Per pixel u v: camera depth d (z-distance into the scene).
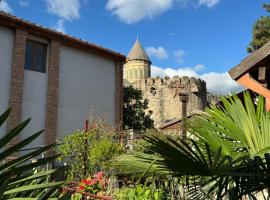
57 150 12.28
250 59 4.99
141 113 25.34
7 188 1.96
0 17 14.72
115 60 19.86
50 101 16.22
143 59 77.81
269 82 5.36
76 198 6.72
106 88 19.16
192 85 49.28
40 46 16.61
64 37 17.05
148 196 5.91
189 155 2.85
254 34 26.64
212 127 3.83
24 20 15.59
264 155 3.09
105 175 8.17
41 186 2.10
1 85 14.79
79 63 17.98
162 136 3.52
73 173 10.68
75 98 17.48
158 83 49.06
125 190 6.51
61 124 16.67
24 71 15.63
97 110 18.41
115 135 12.44
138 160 3.37
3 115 1.70
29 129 15.36
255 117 3.72
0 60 14.89
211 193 3.68
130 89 25.25
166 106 48.12
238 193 3.13
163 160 2.96
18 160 1.77
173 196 4.42
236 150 3.76
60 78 16.94
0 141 1.69
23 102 15.38
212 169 2.89
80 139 11.69
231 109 3.96
